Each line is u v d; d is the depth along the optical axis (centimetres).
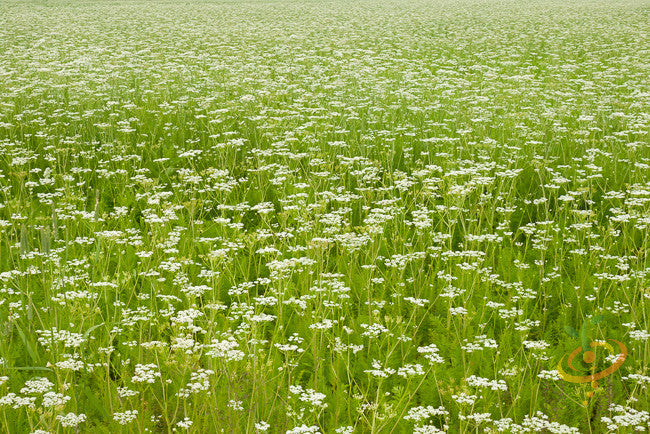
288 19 2956
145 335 436
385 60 1611
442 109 1030
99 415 354
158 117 959
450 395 364
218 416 331
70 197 600
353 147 860
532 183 747
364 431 338
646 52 1630
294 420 321
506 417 354
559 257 559
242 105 996
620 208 643
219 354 332
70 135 914
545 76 1410
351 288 502
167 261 506
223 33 2173
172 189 745
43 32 2084
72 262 487
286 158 798
